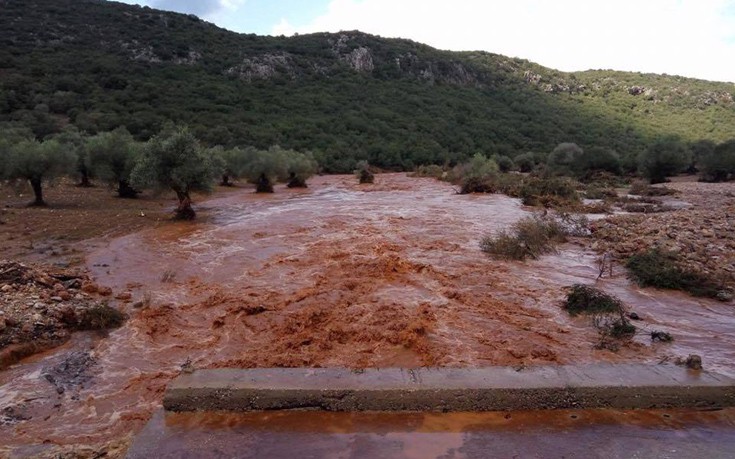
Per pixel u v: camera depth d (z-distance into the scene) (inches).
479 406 223.1
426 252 541.0
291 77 3230.8
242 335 319.3
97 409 231.1
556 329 320.2
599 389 222.7
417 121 2829.7
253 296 392.2
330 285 418.9
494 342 298.4
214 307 371.9
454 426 210.7
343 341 305.7
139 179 781.9
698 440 197.2
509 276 442.6
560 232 599.5
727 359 272.2
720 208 831.7
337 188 1465.3
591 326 324.8
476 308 359.9
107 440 206.1
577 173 1740.9
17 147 876.0
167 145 773.3
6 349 278.5
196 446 195.2
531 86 4222.4
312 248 569.6
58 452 188.2
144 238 638.5
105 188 1197.7
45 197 1003.9
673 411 221.0
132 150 1016.2
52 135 1496.1
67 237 627.8
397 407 222.7
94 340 311.0
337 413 222.7
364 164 2046.0
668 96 3961.6
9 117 1697.8
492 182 1237.7
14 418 221.9
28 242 592.4
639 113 3646.7
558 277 439.2
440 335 309.9
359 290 405.7
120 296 390.6
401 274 450.3
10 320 297.7
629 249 513.7
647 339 301.7
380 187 1460.4
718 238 553.9
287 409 224.5
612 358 274.5
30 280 373.1
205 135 1984.5
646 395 222.7
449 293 390.3
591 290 358.6
